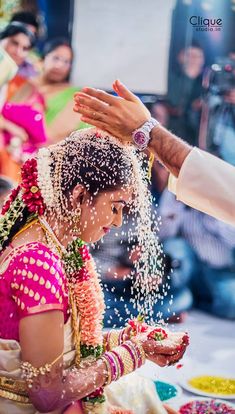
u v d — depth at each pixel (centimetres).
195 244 441
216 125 468
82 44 461
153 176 434
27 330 173
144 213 197
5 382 183
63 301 180
